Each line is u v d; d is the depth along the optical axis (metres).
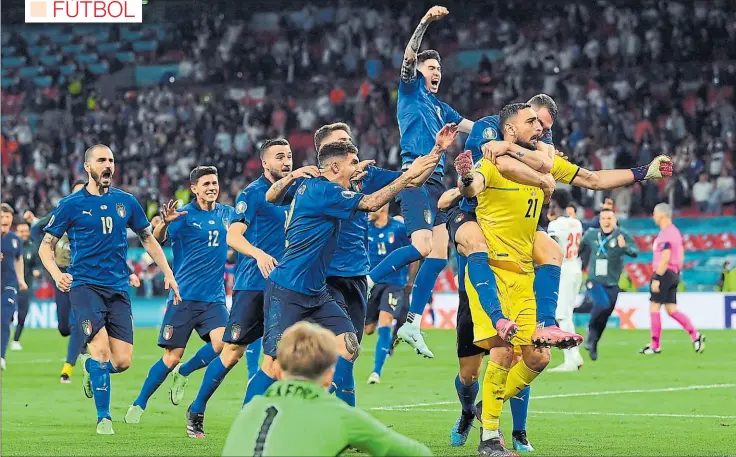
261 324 8.31
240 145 31.64
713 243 23.64
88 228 8.80
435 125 9.44
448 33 34.00
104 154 8.84
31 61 37.22
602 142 28.72
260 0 36.28
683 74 30.61
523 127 6.95
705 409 9.77
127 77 36.28
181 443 7.88
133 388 12.21
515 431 7.40
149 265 25.36
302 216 6.92
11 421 9.30
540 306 6.99
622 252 14.73
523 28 33.44
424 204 9.16
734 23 31.03
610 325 22.47
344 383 7.42
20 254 15.39
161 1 36.78
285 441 3.97
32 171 32.94
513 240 6.96
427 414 9.60
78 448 7.60
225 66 34.88
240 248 7.66
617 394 11.03
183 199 29.39
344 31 34.59
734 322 21.52
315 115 32.19
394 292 12.82
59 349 18.77
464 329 7.36
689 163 26.88
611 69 31.42
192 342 20.62
